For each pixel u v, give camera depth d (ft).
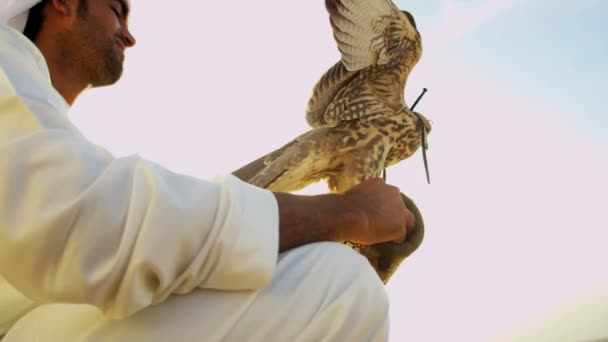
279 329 2.84
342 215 3.17
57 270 2.49
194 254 2.67
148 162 2.72
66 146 2.61
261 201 2.92
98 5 4.06
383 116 8.29
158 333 2.79
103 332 2.83
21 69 2.90
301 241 3.05
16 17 3.82
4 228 2.47
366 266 3.09
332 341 2.85
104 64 4.10
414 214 3.92
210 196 2.74
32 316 3.16
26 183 2.53
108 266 2.50
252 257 2.73
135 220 2.54
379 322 2.98
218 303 2.83
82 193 2.51
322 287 2.91
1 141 2.66
